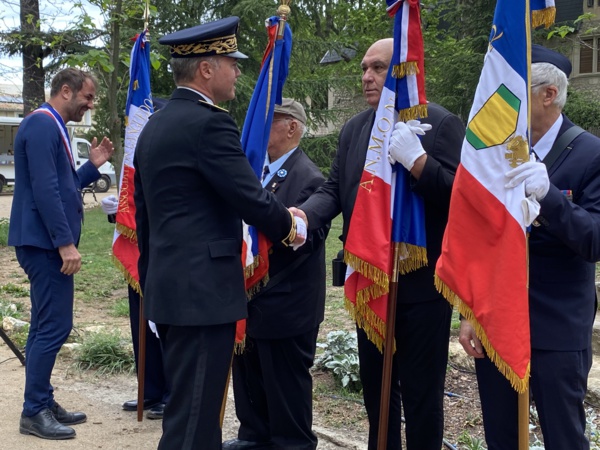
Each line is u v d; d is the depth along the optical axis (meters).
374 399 3.25
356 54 22.22
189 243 2.72
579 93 20.19
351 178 3.15
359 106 22.30
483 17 16.64
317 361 4.81
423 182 2.80
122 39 10.96
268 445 3.75
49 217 3.71
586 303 2.59
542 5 2.63
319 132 22.73
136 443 3.80
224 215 2.80
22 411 4.07
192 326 2.71
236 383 3.73
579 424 2.58
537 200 2.39
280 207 2.83
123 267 4.12
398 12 2.89
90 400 4.48
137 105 4.18
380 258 2.89
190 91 2.84
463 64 16.66
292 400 3.48
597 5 21.91
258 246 3.25
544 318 2.56
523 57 2.43
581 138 2.56
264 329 3.38
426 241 2.96
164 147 2.72
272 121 3.46
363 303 3.03
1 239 11.84
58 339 3.87
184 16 17.97
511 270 2.41
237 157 2.72
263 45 18.61
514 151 2.43
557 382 2.54
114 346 5.16
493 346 2.45
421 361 3.03
